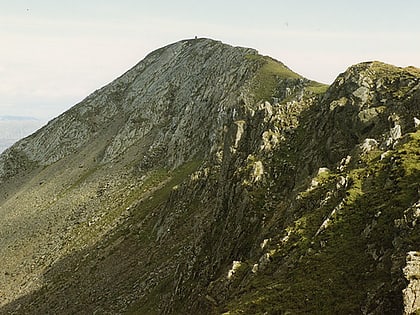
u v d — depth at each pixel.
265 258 40.00
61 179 193.75
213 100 159.38
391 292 26.84
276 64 150.62
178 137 157.38
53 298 105.00
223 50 195.12
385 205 35.53
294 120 69.75
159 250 93.50
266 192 58.16
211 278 54.72
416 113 51.75
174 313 58.88
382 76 63.03
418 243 29.05
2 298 121.06
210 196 94.25
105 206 145.50
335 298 30.36
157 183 140.62
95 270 106.19
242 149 75.94
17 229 165.25
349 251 34.25
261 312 32.19
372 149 47.03
